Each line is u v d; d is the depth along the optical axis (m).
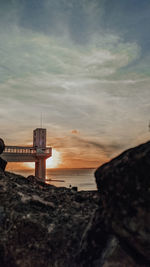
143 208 1.30
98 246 1.72
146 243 1.22
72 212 2.62
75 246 1.98
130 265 1.38
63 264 1.85
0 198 2.57
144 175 1.40
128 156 1.63
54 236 2.12
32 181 3.76
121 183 1.51
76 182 89.69
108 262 1.47
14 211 2.38
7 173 3.76
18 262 1.90
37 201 2.69
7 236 2.10
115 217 1.46
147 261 1.30
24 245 2.04
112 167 1.66
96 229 1.82
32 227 2.20
